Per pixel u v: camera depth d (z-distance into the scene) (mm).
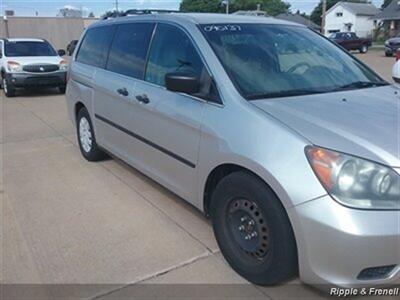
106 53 5031
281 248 2639
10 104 11156
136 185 4852
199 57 3412
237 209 2971
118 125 4629
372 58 29688
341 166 2402
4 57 12734
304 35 4031
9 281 3061
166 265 3223
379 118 2805
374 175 2365
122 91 4371
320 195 2408
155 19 4176
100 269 3189
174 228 3795
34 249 3484
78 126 5898
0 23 39031
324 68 3678
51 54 13516
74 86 5777
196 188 3383
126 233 3723
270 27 3896
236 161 2852
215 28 3611
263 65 3406
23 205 4367
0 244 3570
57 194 4645
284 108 2889
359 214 2328
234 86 3109
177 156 3557
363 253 2326
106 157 5773
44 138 7242
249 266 2943
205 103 3221
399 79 5617
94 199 4480
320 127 2635
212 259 3285
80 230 3797
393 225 2320
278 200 2615
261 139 2713
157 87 3846
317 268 2479
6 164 5773
